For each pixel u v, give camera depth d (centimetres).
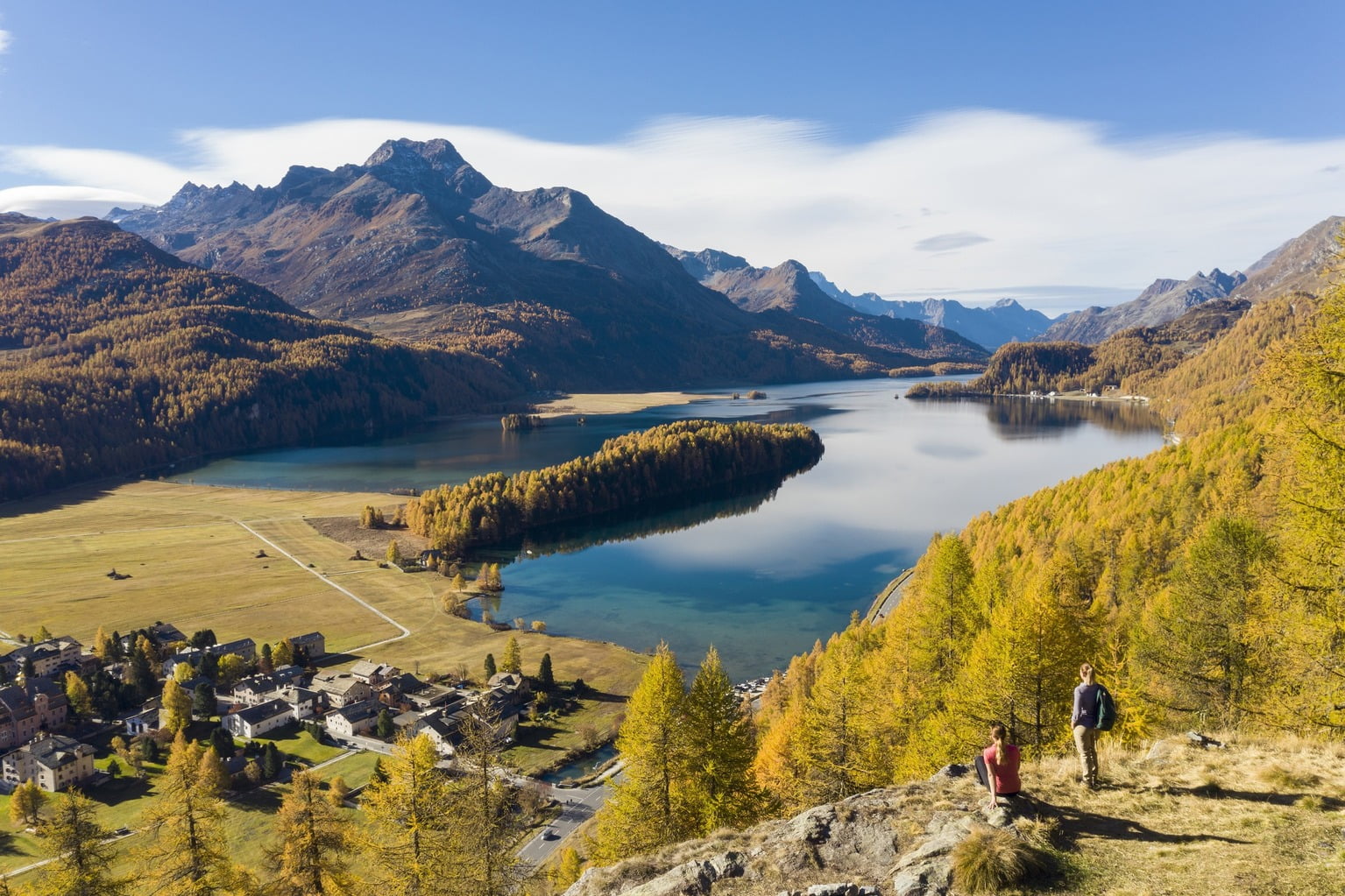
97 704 10044
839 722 4219
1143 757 2311
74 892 4100
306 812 4372
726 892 1955
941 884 1731
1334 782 1962
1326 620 2589
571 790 7638
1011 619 3625
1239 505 7088
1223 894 1546
